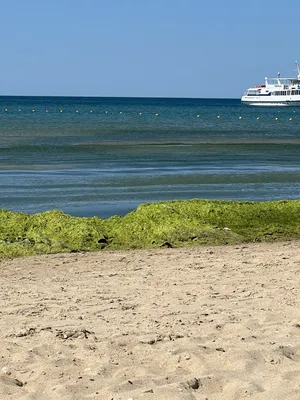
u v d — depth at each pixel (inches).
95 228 534.3
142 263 456.1
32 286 391.2
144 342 269.3
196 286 381.1
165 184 893.2
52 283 399.2
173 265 446.6
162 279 403.2
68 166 1091.3
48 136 1935.3
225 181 935.7
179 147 1566.2
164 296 358.0
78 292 372.2
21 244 505.0
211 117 4005.9
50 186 855.1
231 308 326.0
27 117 3464.6
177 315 315.3
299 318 301.1
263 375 230.1
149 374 233.6
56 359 251.3
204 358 246.5
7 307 338.3
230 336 275.7
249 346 259.6
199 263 450.0
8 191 810.2
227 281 392.2
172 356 249.4
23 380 233.1
